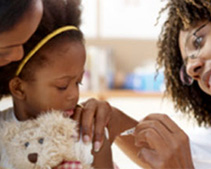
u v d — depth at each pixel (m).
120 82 2.34
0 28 0.59
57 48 0.71
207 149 1.07
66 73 0.72
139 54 2.47
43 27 0.70
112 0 2.38
